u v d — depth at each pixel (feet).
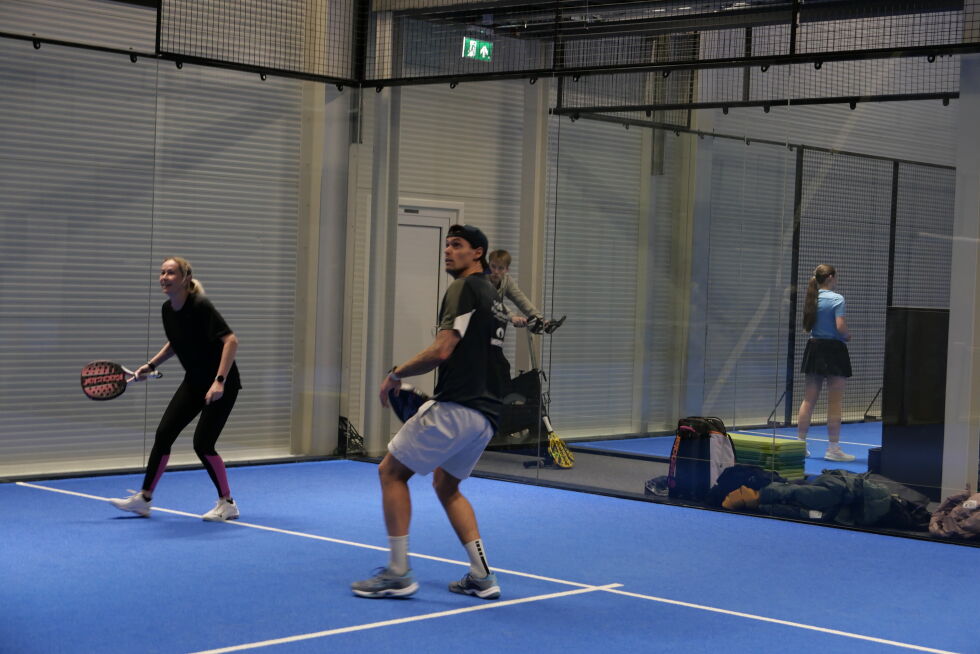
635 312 27.66
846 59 24.82
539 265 29.12
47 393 27.63
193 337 22.99
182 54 29.22
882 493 24.14
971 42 23.30
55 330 27.66
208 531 22.17
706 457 26.53
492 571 19.45
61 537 21.24
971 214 23.36
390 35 31.65
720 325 26.53
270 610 16.53
